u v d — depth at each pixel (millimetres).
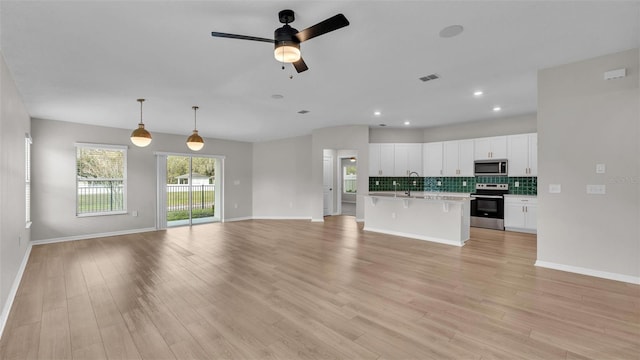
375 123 6984
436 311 2562
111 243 5422
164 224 6992
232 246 5086
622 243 3119
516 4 2164
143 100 4438
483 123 6711
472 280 3299
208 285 3227
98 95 4148
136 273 3660
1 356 1962
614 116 3119
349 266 3867
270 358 1926
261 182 8836
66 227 5680
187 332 2256
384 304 2713
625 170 3078
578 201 3355
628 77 3037
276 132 7641
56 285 3262
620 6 2195
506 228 6219
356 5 2137
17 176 3627
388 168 7699
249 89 4062
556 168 3477
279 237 5828
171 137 7273
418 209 5586
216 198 8508
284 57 2197
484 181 6805
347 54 3010
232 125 6555
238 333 2236
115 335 2221
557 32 2611
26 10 2102
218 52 2883
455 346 2039
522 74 3664
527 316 2449
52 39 2553
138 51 2830
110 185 6363
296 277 3455
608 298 2748
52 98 4223
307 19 2326
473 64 3326
